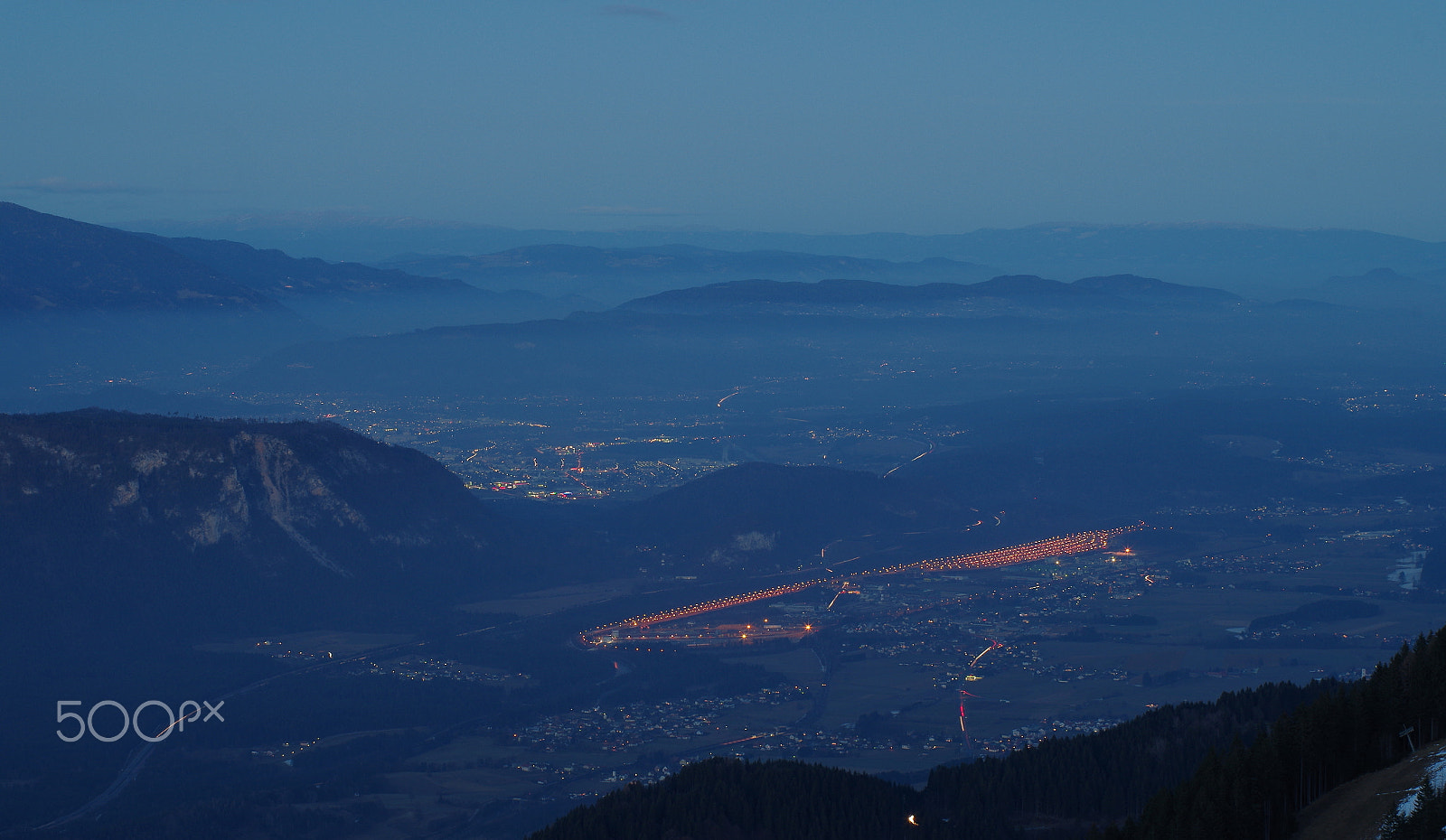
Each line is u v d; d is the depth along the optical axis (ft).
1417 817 650.43
